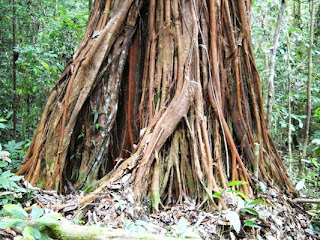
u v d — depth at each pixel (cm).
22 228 295
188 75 510
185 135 494
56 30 871
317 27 1091
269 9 991
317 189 732
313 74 973
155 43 547
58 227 289
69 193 502
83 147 537
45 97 920
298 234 474
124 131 575
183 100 495
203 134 492
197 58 520
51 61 842
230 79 564
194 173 476
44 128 515
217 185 487
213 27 546
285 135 1096
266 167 571
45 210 386
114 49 547
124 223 362
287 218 485
